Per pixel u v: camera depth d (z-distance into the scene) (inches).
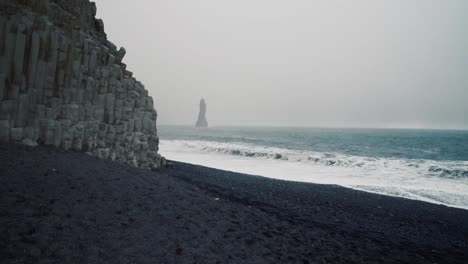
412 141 2842.0
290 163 1065.5
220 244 205.3
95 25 527.2
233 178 642.2
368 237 322.3
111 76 481.7
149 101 596.7
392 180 777.6
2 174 219.1
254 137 3257.9
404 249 295.3
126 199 241.9
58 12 400.5
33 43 344.2
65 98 394.0
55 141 376.8
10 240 140.3
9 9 329.1
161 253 169.6
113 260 148.2
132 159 537.6
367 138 3390.7
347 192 592.7
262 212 340.8
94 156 404.5
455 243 346.6
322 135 4237.2
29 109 344.8
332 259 229.9
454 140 3038.9
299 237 269.4
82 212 193.0
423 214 461.4
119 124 502.6
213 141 2292.1
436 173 876.6
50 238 151.6
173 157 1182.9
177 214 240.8
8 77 321.4
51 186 222.8
